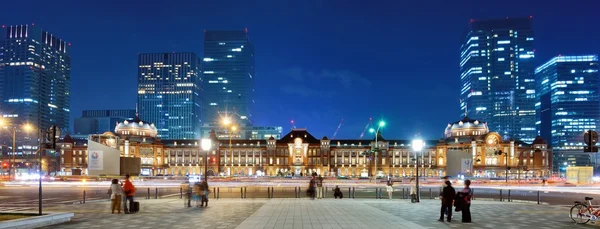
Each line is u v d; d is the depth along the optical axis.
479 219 35.84
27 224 30.44
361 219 35.31
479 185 114.19
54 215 33.06
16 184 101.00
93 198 63.44
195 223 33.00
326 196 65.88
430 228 30.61
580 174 114.75
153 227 31.05
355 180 139.00
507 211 42.41
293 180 139.25
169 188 92.19
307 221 34.09
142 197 63.22
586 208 33.66
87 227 31.16
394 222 33.53
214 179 138.75
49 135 35.78
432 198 61.00
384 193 78.50
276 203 50.66
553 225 32.62
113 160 74.19
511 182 126.88
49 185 99.50
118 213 39.38
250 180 136.88
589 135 36.53
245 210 42.31
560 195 76.31
